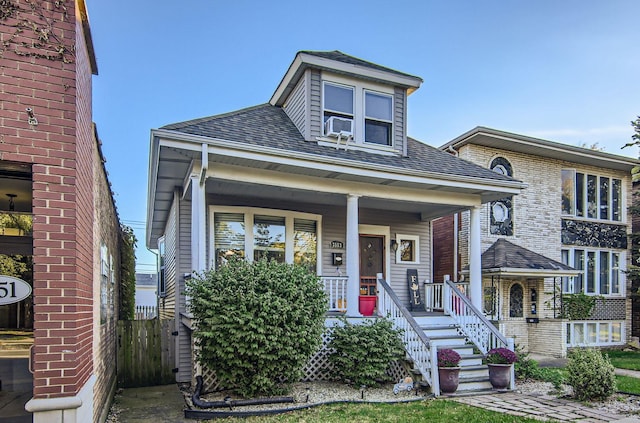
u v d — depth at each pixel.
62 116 3.98
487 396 7.00
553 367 10.01
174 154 7.19
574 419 5.64
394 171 8.48
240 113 9.37
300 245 9.98
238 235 9.32
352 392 7.16
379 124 9.81
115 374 8.15
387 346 7.45
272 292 6.48
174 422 5.84
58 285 3.82
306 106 9.00
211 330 6.24
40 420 3.66
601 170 15.54
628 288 15.48
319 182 8.45
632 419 5.67
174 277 9.49
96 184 5.80
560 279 13.78
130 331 8.84
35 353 3.70
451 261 13.59
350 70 9.33
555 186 14.34
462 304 9.28
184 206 9.20
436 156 10.36
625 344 14.66
